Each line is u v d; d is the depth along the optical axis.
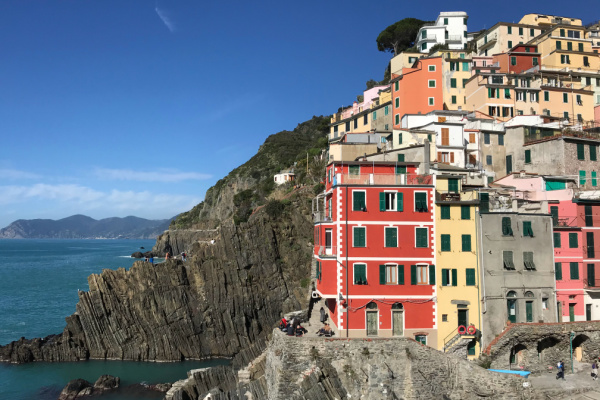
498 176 71.56
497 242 48.50
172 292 80.81
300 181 118.56
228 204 189.00
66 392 59.38
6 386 63.25
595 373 44.19
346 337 46.06
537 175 63.50
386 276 47.38
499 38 110.38
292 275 89.94
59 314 105.38
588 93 89.81
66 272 190.38
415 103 88.44
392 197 48.25
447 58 89.94
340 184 47.72
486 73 86.81
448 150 66.62
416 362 42.31
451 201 48.25
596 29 117.62
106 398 58.44
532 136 71.00
